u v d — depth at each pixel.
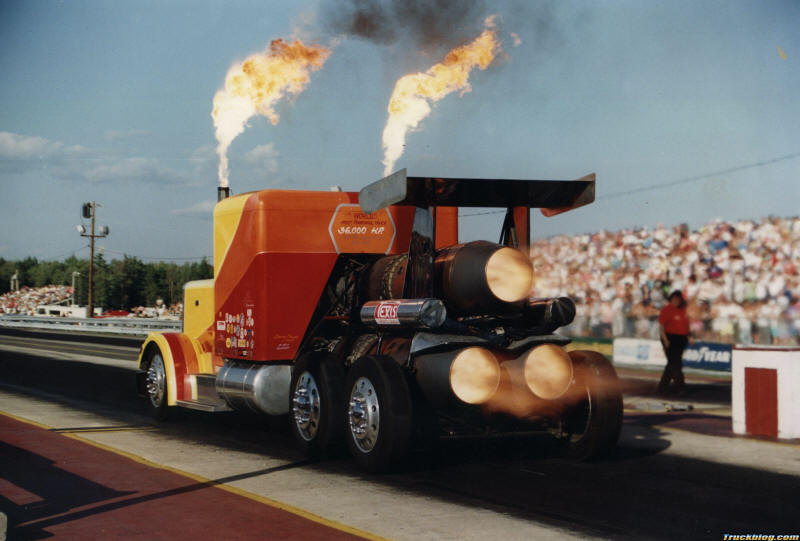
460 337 7.73
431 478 7.52
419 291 7.99
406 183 7.45
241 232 9.50
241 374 9.50
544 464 8.17
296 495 6.75
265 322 9.09
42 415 11.70
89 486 6.98
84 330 41.78
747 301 21.91
